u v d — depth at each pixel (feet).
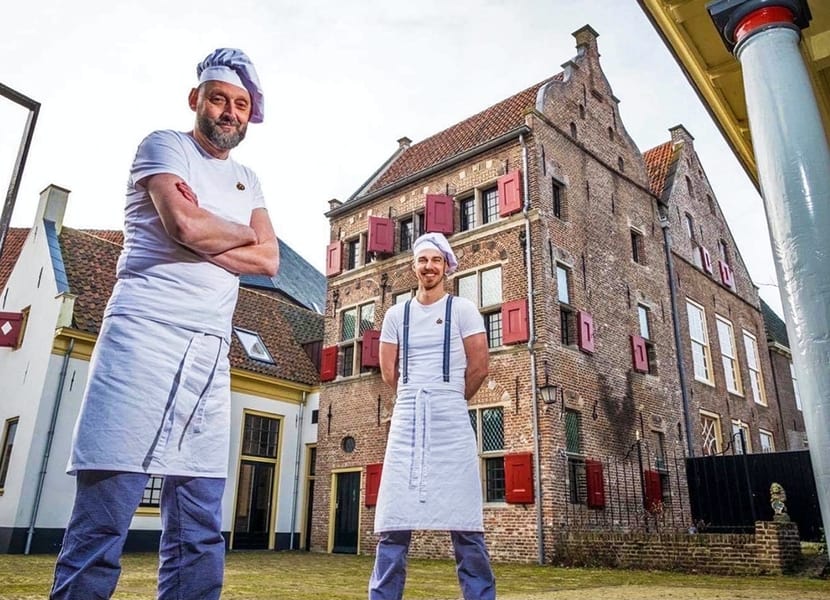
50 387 36.94
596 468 35.83
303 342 55.83
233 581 21.40
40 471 35.60
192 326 5.45
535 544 32.94
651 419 42.09
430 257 9.50
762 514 34.40
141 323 5.23
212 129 5.90
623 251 45.09
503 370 37.06
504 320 37.50
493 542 34.78
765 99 9.73
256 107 6.28
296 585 20.29
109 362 5.09
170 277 5.44
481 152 42.65
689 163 58.80
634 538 28.71
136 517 37.93
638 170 50.26
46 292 40.45
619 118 49.93
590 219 42.78
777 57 9.89
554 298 37.58
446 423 8.73
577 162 43.27
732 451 49.37
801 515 33.32
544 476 33.58
